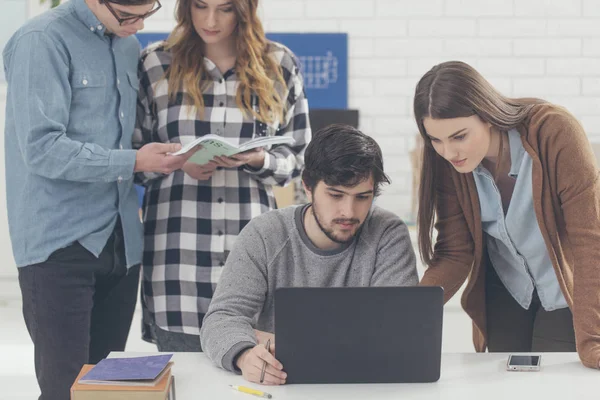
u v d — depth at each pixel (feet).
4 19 18.56
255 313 7.93
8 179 9.10
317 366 6.95
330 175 7.23
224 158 9.21
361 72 19.88
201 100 9.68
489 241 8.82
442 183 8.42
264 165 9.70
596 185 7.61
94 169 8.80
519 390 6.84
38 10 18.63
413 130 19.97
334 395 6.76
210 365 7.45
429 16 19.81
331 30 19.83
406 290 6.84
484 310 9.12
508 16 19.81
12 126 8.99
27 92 8.68
